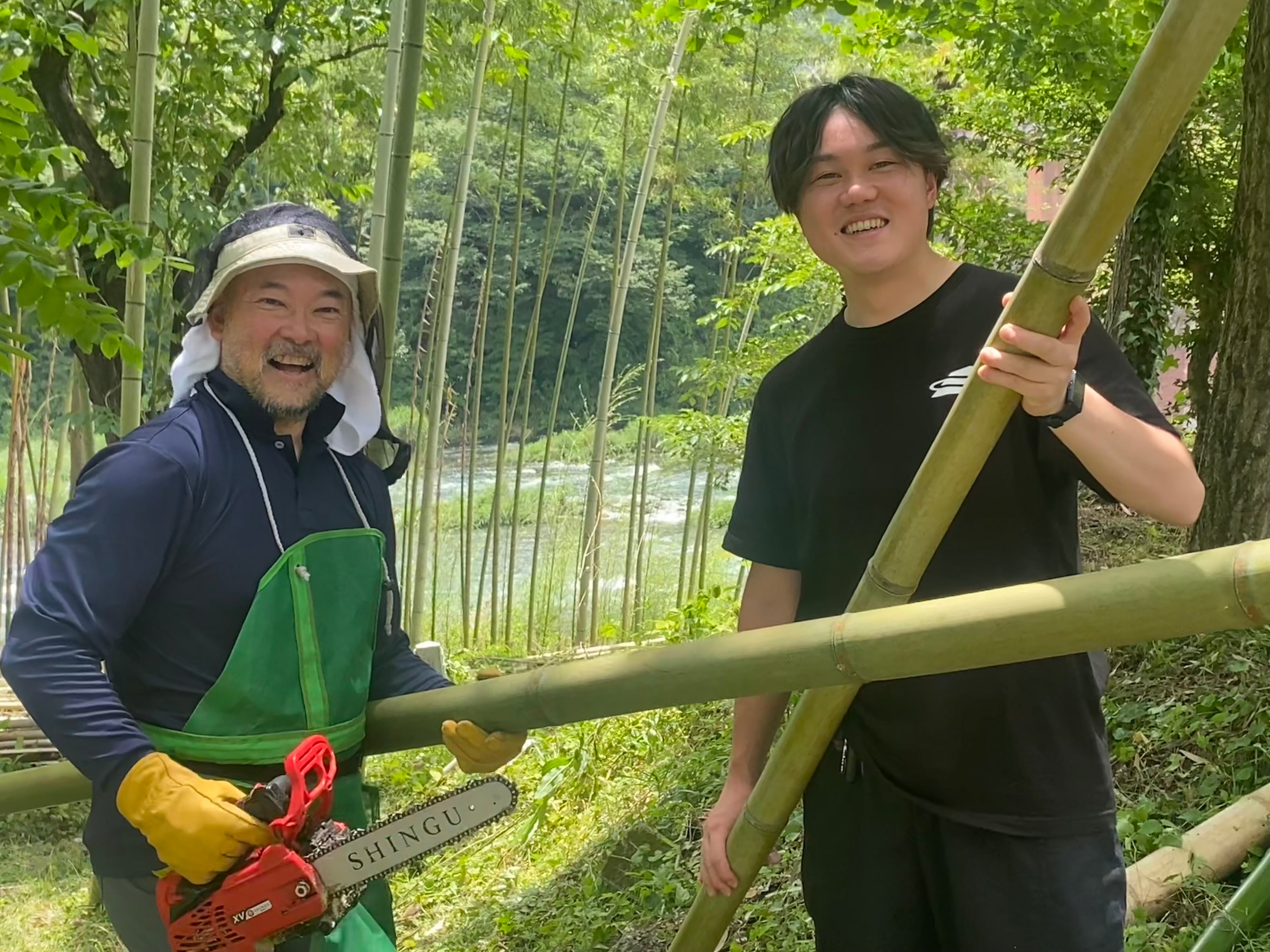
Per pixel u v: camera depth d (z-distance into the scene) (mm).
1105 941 1562
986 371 1236
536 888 3475
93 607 1481
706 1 4316
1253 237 3584
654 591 8219
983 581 1577
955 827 1642
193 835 1427
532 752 4414
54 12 4879
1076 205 1152
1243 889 2178
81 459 7367
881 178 1581
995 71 5270
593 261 15773
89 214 2559
